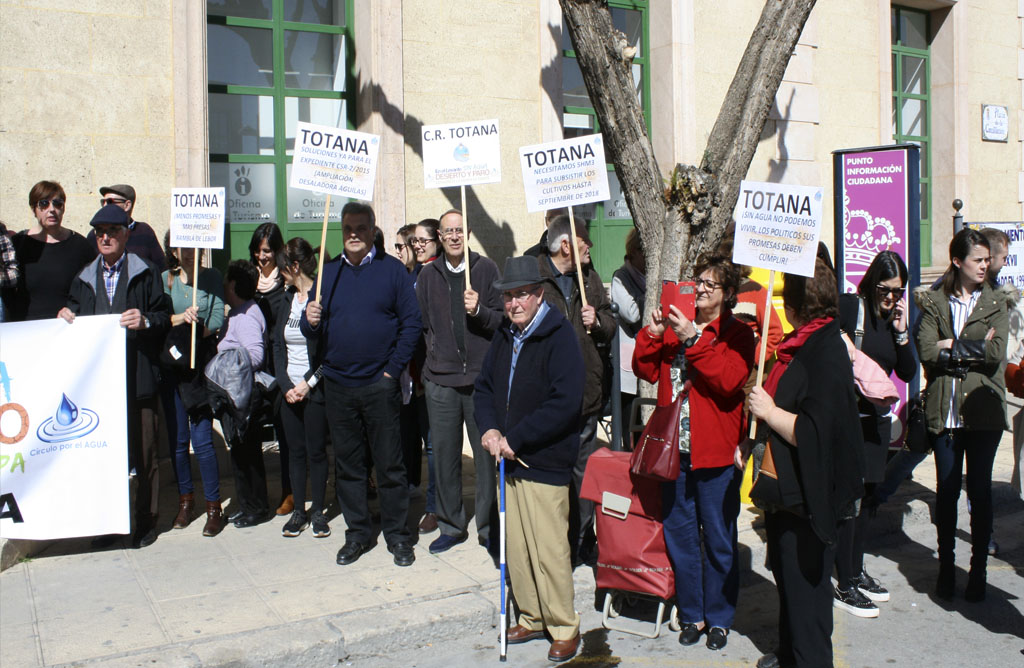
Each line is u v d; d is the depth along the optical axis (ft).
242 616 14.89
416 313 17.46
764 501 12.50
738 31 32.58
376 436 17.34
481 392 14.74
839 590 16.35
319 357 17.94
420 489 22.04
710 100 32.04
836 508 12.09
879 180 22.18
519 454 13.85
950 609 16.39
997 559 19.19
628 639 15.16
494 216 27.89
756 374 14.38
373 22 25.58
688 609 14.89
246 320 19.53
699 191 19.75
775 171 33.58
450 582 16.42
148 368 18.28
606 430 21.77
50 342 17.44
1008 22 41.45
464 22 27.14
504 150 27.99
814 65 34.58
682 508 14.67
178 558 17.66
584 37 19.80
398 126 26.05
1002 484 23.17
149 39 23.02
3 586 16.21
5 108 21.54
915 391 19.79
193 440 19.11
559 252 17.39
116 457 17.53
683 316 13.98
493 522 17.81
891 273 15.89
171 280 19.47
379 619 14.71
